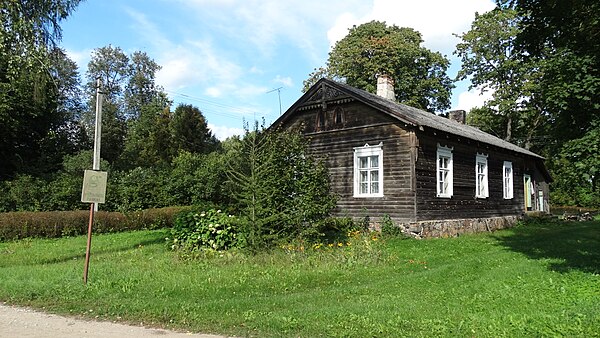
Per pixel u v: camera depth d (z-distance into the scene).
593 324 6.58
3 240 18.22
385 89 25.83
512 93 42.34
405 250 14.70
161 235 19.25
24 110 29.56
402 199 18.73
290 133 14.42
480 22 42.84
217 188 28.19
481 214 23.64
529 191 30.91
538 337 6.15
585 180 10.25
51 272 11.02
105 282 9.67
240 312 7.49
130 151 42.19
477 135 24.92
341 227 17.55
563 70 10.51
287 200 13.25
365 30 44.94
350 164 20.55
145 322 7.09
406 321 6.80
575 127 10.88
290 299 8.32
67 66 49.16
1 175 30.80
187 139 41.03
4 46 19.91
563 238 17.84
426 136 19.50
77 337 6.32
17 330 6.69
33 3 21.91
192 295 8.70
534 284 9.47
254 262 11.91
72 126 41.09
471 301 8.10
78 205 24.91
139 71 62.03
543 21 11.80
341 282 10.02
